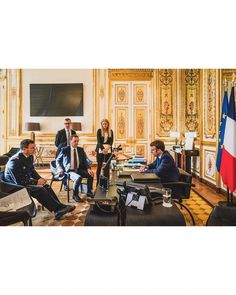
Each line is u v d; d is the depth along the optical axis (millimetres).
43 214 3553
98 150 4953
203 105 5844
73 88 8070
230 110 3502
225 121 3633
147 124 7930
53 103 8141
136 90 7938
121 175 3047
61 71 8086
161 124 7840
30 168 3402
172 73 7754
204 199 4391
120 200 2262
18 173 3146
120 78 7965
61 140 5410
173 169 3266
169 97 7785
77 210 3717
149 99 7910
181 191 3252
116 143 7965
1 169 4441
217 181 4875
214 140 5172
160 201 2297
